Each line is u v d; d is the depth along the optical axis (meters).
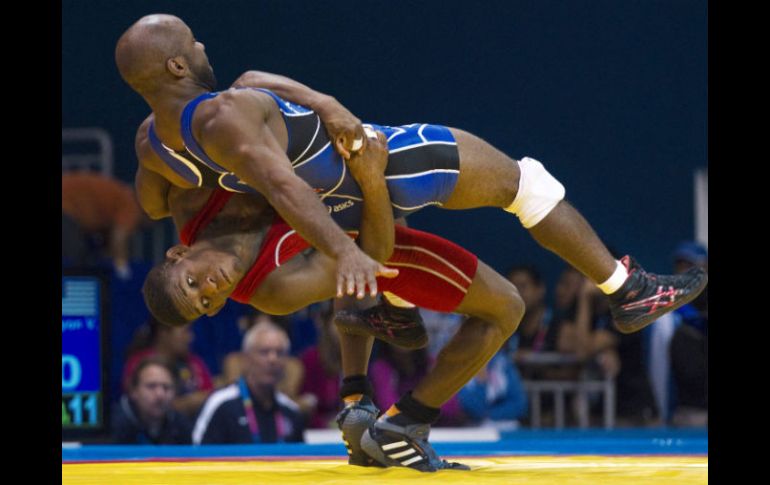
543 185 11.48
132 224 25.73
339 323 12.07
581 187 34.56
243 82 10.83
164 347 20.86
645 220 34.59
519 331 25.33
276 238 10.66
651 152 34.56
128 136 32.78
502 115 34.03
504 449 15.98
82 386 18.06
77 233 23.64
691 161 34.47
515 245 33.84
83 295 17.95
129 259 26.50
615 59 34.22
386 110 33.59
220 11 32.97
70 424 18.03
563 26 34.03
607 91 34.31
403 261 11.40
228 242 10.50
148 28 10.32
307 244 10.93
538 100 34.19
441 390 11.71
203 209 10.79
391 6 33.47
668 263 34.59
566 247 11.59
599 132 34.44
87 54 32.62
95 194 25.36
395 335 11.88
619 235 34.59
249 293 10.73
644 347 26.33
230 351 22.67
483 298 11.58
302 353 22.77
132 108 32.78
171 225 29.30
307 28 33.25
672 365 23.58
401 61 33.56
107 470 12.56
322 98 10.61
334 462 13.66
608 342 24.53
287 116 10.28
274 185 9.36
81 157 31.67
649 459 13.70
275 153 9.66
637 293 11.77
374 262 9.05
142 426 19.11
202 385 21.05
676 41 34.22
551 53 34.09
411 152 10.91
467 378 11.81
